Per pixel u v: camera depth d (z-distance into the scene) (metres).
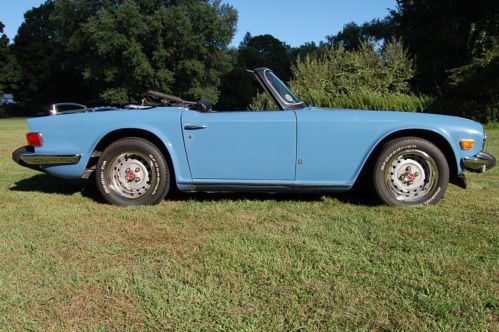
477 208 3.82
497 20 20.16
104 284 2.44
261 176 3.84
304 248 2.87
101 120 4.00
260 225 3.41
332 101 14.95
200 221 3.53
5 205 4.15
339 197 4.26
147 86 39.75
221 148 3.83
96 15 39.31
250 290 2.33
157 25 37.19
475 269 2.55
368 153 3.76
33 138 4.11
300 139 3.75
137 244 3.03
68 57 47.03
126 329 2.01
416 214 3.60
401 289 2.32
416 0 26.69
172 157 3.90
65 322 2.07
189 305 2.19
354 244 2.96
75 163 4.06
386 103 15.05
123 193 4.06
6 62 54.50
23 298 2.28
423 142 3.76
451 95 19.44
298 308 2.15
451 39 23.31
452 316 2.07
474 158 3.81
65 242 3.09
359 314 2.10
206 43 42.25
